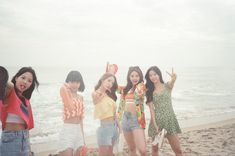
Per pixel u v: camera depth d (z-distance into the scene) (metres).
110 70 5.56
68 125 4.48
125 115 5.27
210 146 7.61
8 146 3.50
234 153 6.80
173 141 5.20
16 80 3.71
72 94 4.66
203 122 12.75
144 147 4.99
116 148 5.16
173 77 5.14
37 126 13.08
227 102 22.84
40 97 26.52
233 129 10.27
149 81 5.29
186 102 22.95
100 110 4.98
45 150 8.23
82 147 4.60
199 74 105.75
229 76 87.56
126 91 5.38
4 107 3.53
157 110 5.19
